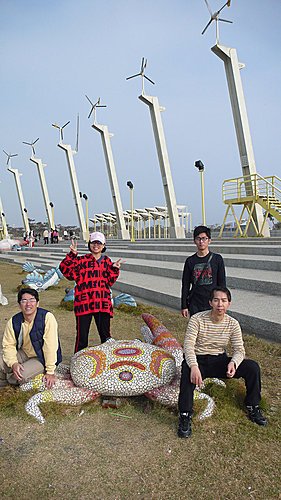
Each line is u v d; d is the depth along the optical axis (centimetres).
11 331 447
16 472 319
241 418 386
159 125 2800
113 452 342
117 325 748
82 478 310
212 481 302
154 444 352
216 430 369
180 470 316
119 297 884
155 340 523
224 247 1321
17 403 420
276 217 1875
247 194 2098
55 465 327
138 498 288
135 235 4381
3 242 3769
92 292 537
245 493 289
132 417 400
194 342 398
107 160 3472
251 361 390
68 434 372
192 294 486
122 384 409
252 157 2114
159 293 927
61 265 545
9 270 2084
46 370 443
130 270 1349
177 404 397
